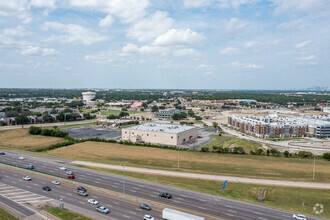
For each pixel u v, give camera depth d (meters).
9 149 141.88
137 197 74.62
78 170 101.06
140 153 136.62
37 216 62.03
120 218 61.50
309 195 80.94
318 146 176.75
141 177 93.88
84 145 155.62
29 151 138.62
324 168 112.75
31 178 90.56
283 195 80.75
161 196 75.25
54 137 180.38
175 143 165.88
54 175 94.19
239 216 64.19
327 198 78.88
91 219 60.62
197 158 127.69
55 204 69.06
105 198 73.69
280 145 178.50
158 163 118.00
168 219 59.41
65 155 130.12
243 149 151.50
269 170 109.38
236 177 97.38
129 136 181.88
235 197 77.00
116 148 148.00
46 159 118.75
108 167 107.00
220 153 140.12
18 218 60.75
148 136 175.62
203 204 71.00
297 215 63.53
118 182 87.38
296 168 112.56
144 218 60.69
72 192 78.06
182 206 69.19
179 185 86.12
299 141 195.38
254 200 76.06
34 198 73.06
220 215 64.44
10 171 98.56
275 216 64.81
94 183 86.00
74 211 64.81
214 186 87.25
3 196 74.12
